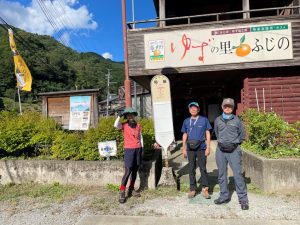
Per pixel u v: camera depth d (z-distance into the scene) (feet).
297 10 38.04
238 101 43.06
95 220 16.03
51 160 23.30
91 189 21.66
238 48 34.47
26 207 18.67
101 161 22.53
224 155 18.02
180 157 36.52
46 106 30.27
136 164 19.75
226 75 40.09
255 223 15.11
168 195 20.16
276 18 34.01
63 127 29.63
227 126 17.81
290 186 19.85
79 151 23.67
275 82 35.60
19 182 23.45
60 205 18.80
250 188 21.33
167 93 23.12
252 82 35.81
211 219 15.83
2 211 18.10
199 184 23.25
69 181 22.72
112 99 139.54
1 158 24.93
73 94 29.40
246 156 25.43
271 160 20.13
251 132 27.20
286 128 23.94
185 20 47.29
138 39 35.81
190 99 58.70
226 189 18.15
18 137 25.17
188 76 40.29
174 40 35.37
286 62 33.81
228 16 45.96
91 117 28.81
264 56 34.12
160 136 23.00
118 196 20.01
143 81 42.93
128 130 19.67
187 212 16.97
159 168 25.67
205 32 34.96
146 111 67.56
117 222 15.69
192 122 19.88
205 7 46.57
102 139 23.38
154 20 35.40
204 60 34.94
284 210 16.92
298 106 35.29
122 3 31.99
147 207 17.97
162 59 35.47
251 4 45.37
